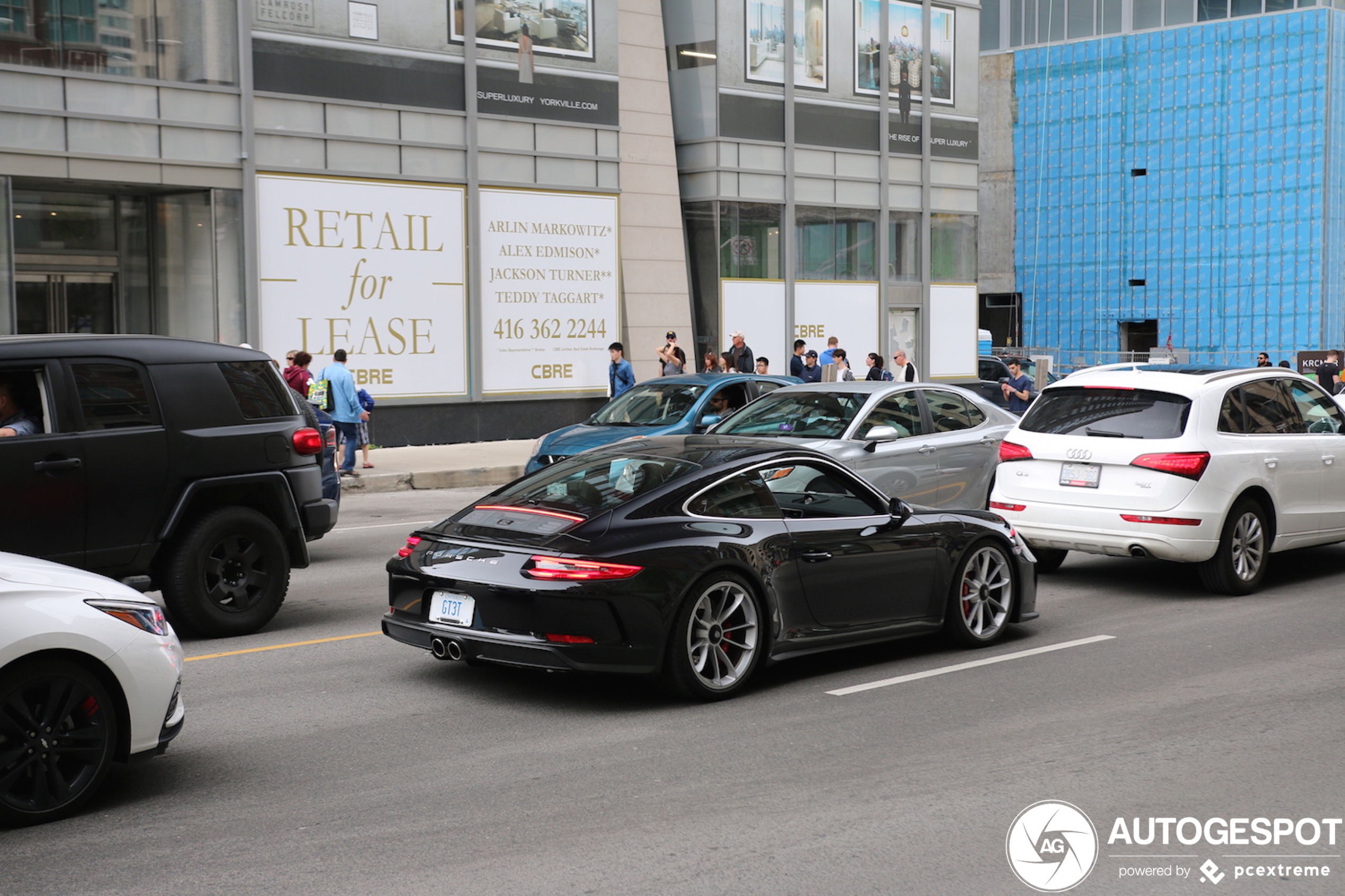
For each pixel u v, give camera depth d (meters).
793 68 28.75
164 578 8.68
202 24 20.11
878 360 23.12
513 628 6.82
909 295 31.17
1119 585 11.12
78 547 8.09
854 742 6.48
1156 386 10.52
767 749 6.36
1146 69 69.00
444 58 22.70
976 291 32.66
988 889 4.67
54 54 18.73
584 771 6.01
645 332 27.20
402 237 22.31
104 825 5.30
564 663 6.74
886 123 30.39
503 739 6.55
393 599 7.50
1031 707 7.16
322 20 21.25
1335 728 6.72
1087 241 71.38
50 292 19.98
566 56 24.31
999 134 74.00
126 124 19.39
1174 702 7.24
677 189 28.09
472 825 5.30
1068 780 5.89
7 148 18.41
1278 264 65.62
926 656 8.42
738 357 23.78
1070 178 71.81
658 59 28.02
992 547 8.74
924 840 5.14
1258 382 10.99
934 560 8.32
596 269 24.97
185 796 5.68
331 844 5.08
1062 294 72.38
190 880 4.71
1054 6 72.19
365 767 6.09
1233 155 66.69
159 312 20.94
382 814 5.43
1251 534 10.62
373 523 15.23
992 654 8.50
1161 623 9.50
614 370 21.52
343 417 18.52
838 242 29.78
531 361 24.11
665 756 6.24
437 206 22.72
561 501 7.37
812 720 6.88
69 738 5.35
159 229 20.81
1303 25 64.19
